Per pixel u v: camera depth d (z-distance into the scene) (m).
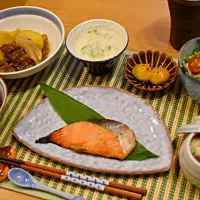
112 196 0.50
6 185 0.52
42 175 0.53
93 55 0.62
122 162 0.52
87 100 0.60
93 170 0.51
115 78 0.64
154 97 0.61
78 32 0.65
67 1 0.79
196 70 0.57
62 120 0.58
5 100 0.55
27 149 0.56
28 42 0.65
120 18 0.74
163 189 0.51
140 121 0.56
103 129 0.54
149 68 0.60
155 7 0.76
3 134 0.58
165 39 0.70
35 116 0.58
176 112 0.59
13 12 0.70
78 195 0.51
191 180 0.49
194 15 0.60
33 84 0.65
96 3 0.78
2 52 0.64
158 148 0.53
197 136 0.49
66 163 0.52
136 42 0.70
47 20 0.70
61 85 0.64
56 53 0.63
